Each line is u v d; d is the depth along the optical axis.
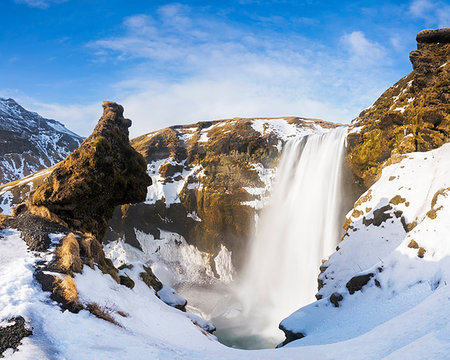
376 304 19.08
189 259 63.50
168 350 10.88
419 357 6.98
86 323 11.24
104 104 28.09
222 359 10.59
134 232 65.75
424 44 37.25
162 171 67.69
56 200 19.59
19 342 9.31
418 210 25.12
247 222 58.91
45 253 15.37
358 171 41.75
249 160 62.88
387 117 38.50
